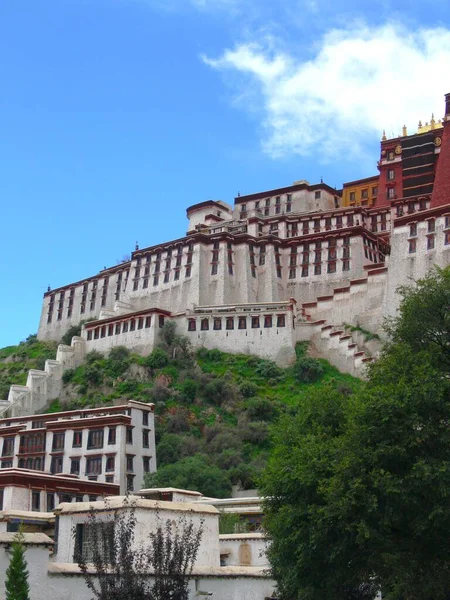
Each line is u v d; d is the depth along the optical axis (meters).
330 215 161.12
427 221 126.69
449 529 36.34
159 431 105.19
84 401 122.25
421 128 173.00
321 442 41.06
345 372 122.69
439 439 36.84
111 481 90.19
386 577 37.81
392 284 127.12
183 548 29.91
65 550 34.78
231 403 114.44
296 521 39.38
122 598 27.88
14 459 98.56
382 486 36.03
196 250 148.75
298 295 146.00
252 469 90.12
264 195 182.00
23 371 150.50
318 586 38.81
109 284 164.38
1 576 28.11
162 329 131.88
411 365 40.38
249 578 37.59
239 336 128.75
